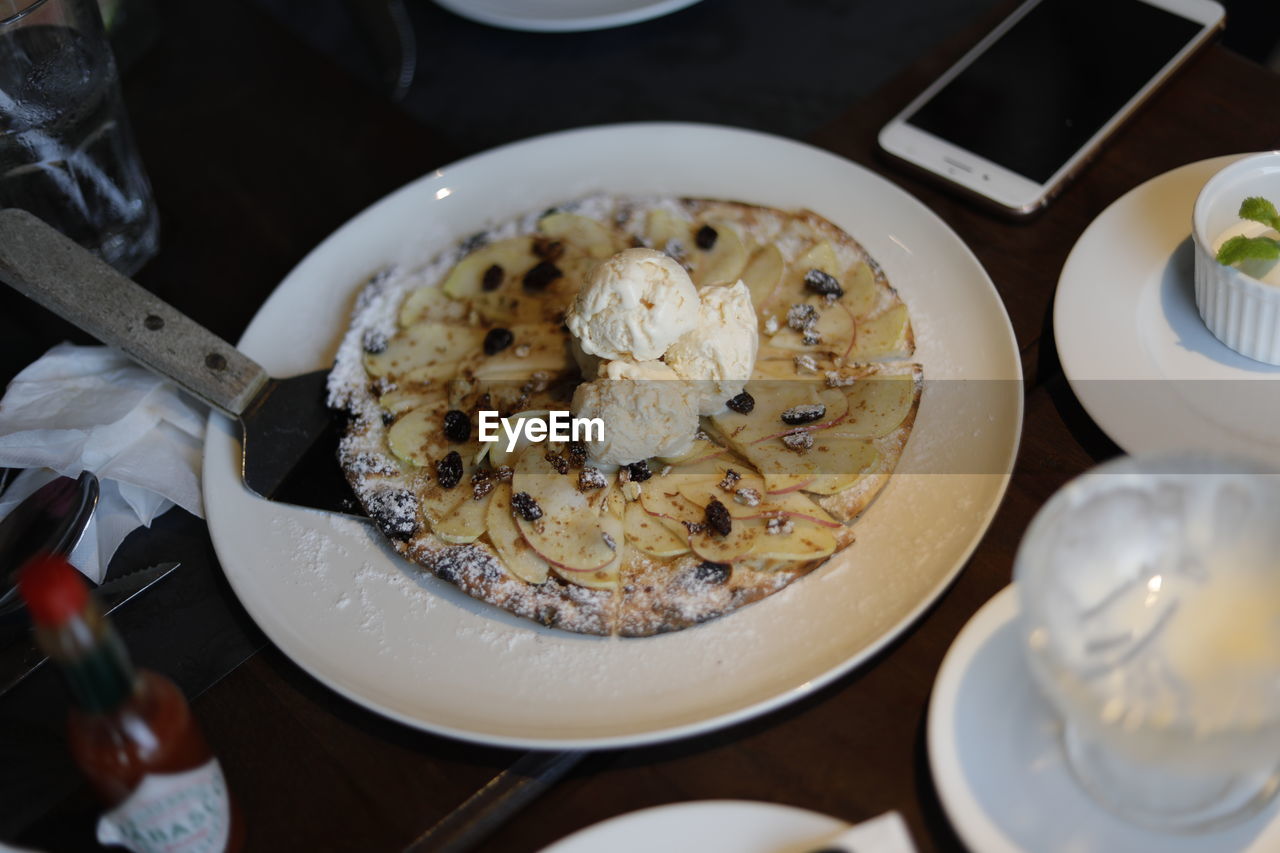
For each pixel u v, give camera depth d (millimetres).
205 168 721
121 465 581
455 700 516
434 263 650
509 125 877
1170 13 684
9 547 557
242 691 532
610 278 545
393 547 559
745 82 879
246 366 597
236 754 518
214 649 544
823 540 538
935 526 540
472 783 503
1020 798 469
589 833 472
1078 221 631
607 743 491
